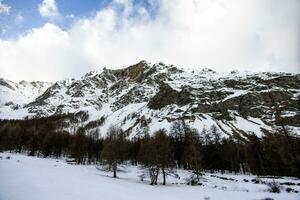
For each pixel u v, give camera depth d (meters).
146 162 59.88
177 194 39.81
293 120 167.38
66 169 65.19
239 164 102.00
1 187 25.91
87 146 110.69
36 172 43.06
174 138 123.94
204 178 70.12
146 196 34.03
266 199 37.31
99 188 35.41
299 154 36.62
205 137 122.12
